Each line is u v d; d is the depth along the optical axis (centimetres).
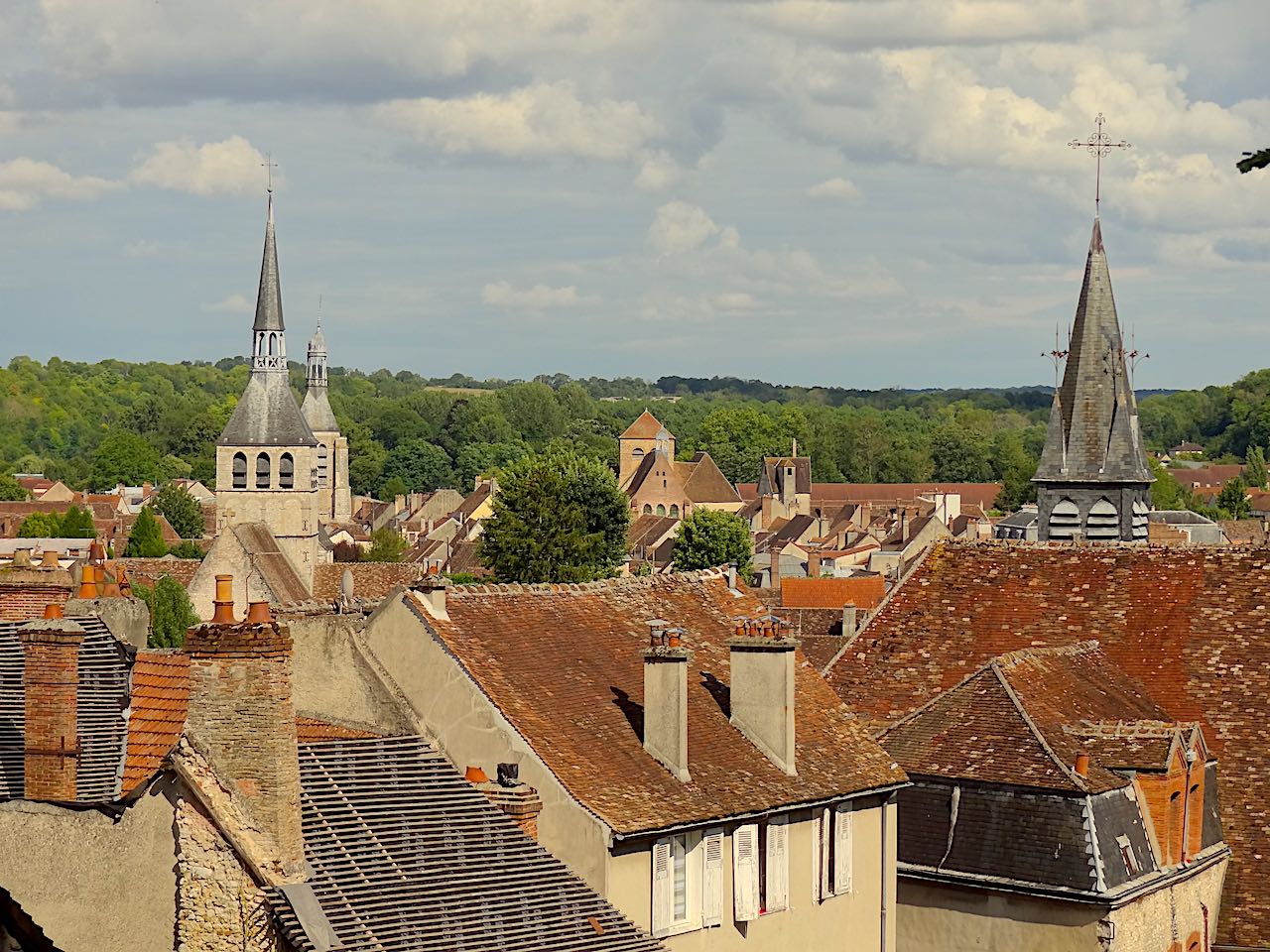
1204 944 5769
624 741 4891
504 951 3669
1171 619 6550
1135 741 5688
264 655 3475
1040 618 6681
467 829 3966
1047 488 8788
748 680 5234
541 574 16800
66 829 3612
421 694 4856
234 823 3438
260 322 18862
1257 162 3092
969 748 5719
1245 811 5997
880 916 5506
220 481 18625
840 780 5319
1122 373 8775
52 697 3644
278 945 3406
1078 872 5347
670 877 4712
